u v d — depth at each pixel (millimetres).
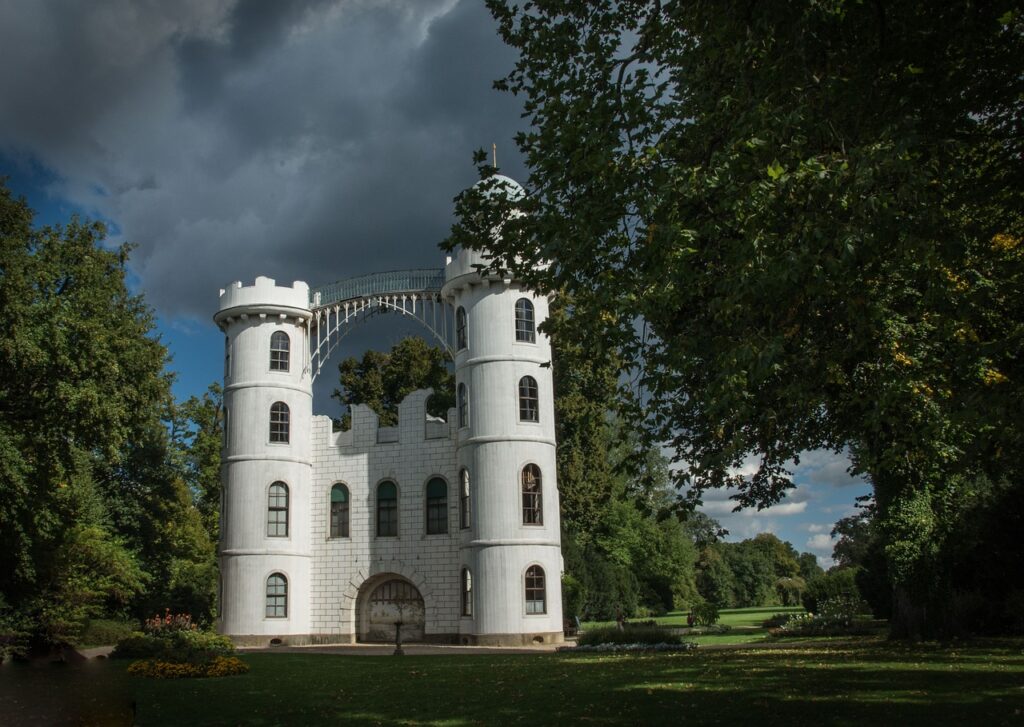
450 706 14602
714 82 12523
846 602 44031
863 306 11172
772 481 20266
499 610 35781
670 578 76188
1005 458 14750
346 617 40844
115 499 43062
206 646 25094
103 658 25938
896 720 11148
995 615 27672
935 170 11039
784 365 11391
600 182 12789
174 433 52875
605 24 14453
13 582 27266
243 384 41969
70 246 27312
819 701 13000
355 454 42312
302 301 43312
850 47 10602
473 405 38000
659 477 59344
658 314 11883
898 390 12055
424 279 42438
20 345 23438
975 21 10016
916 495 25000
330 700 16188
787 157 10625
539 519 36969
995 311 13219
